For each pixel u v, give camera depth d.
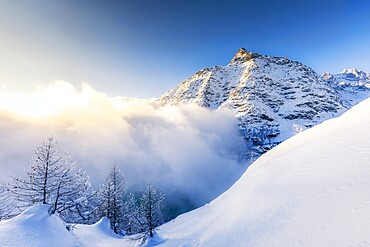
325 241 6.80
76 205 26.58
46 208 14.95
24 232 11.74
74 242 15.28
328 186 10.35
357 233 6.23
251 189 17.48
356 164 11.01
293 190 12.30
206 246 15.14
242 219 13.83
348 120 23.50
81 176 26.23
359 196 8.06
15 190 22.92
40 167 23.95
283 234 8.88
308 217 8.86
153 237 24.12
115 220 39.59
